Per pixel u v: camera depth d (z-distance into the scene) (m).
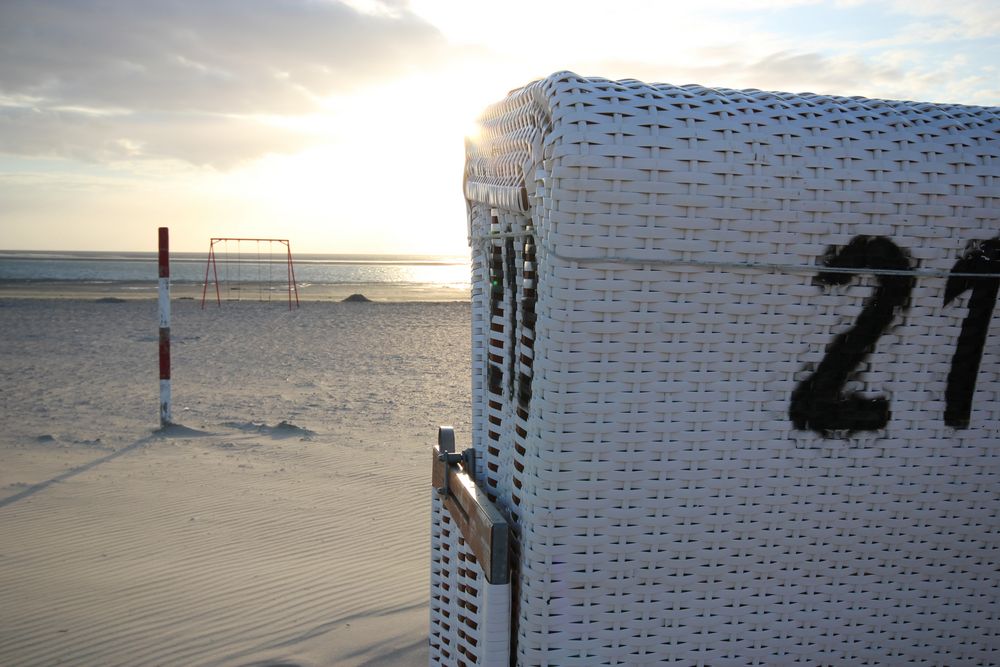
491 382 2.68
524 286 2.26
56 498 8.31
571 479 2.06
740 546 2.19
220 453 10.39
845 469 2.21
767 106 2.12
